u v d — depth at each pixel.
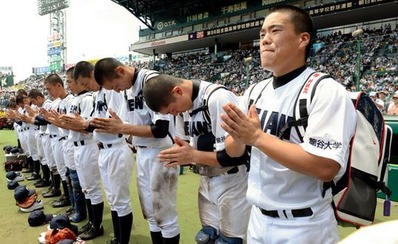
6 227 3.67
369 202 1.41
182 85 1.92
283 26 1.24
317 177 1.13
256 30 20.38
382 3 14.78
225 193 1.92
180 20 26.23
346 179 1.32
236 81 17.75
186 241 3.18
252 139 1.15
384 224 0.53
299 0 18.67
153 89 1.86
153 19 28.22
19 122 6.61
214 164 1.73
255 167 1.38
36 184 5.43
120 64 2.43
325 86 1.17
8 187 5.30
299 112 1.21
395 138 4.01
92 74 2.96
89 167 3.29
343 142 1.12
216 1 22.88
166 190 2.49
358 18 17.89
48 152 4.77
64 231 3.11
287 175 1.25
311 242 1.25
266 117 1.33
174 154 1.71
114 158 2.81
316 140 1.12
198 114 1.94
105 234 3.45
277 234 1.30
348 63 14.91
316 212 1.26
